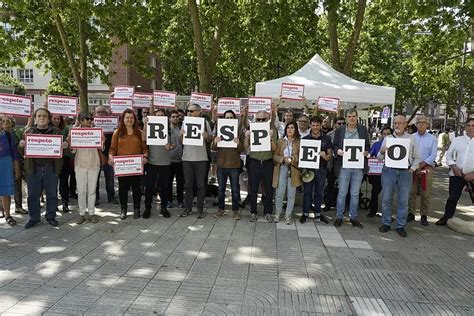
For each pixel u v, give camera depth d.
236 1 15.41
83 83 14.84
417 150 6.66
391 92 9.50
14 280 4.38
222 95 36.50
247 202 8.51
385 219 6.85
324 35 17.78
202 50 13.97
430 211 8.90
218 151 7.26
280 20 14.82
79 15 12.22
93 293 4.10
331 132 8.57
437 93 27.66
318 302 4.07
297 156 6.96
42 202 8.24
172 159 7.93
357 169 6.96
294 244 5.93
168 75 27.69
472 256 5.69
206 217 7.34
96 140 6.66
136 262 5.00
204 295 4.13
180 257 5.22
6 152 6.38
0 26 13.68
